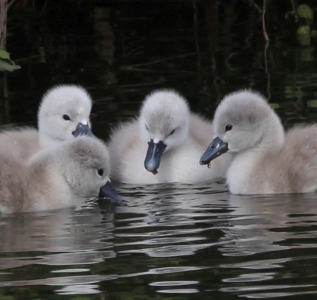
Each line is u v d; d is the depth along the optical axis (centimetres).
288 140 1427
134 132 1553
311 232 1131
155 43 2084
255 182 1372
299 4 2292
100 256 1071
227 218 1213
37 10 2319
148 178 1476
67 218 1257
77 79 1845
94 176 1355
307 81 1770
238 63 1920
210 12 2227
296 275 988
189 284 976
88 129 1509
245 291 952
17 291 977
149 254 1069
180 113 1479
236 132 1405
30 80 1853
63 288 980
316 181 1361
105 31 2178
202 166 1484
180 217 1230
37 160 1342
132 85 1797
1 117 1644
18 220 1255
